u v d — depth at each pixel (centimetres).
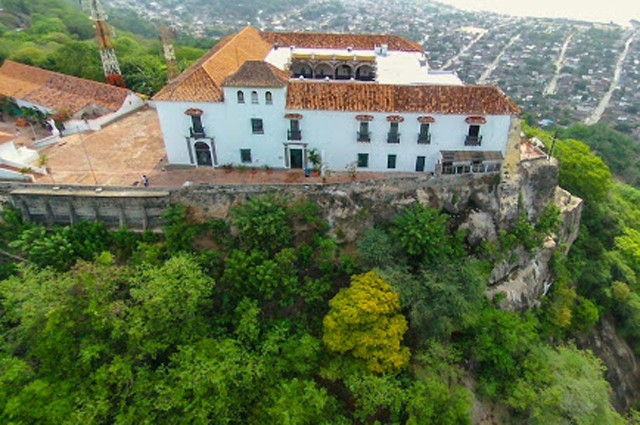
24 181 4181
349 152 4234
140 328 3034
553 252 4591
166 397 2884
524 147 4738
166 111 4116
